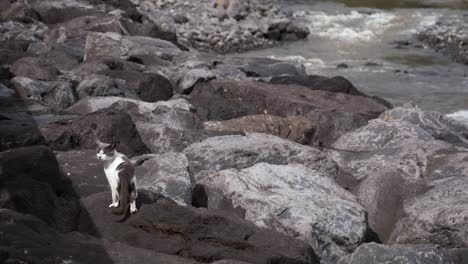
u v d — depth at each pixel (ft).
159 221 30.27
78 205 31.83
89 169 37.52
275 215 34.09
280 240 30.27
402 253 30.50
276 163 42.50
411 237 36.01
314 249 33.04
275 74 78.69
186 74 65.21
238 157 42.22
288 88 64.54
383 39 117.29
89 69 63.98
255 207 34.91
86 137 41.98
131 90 59.72
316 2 144.15
